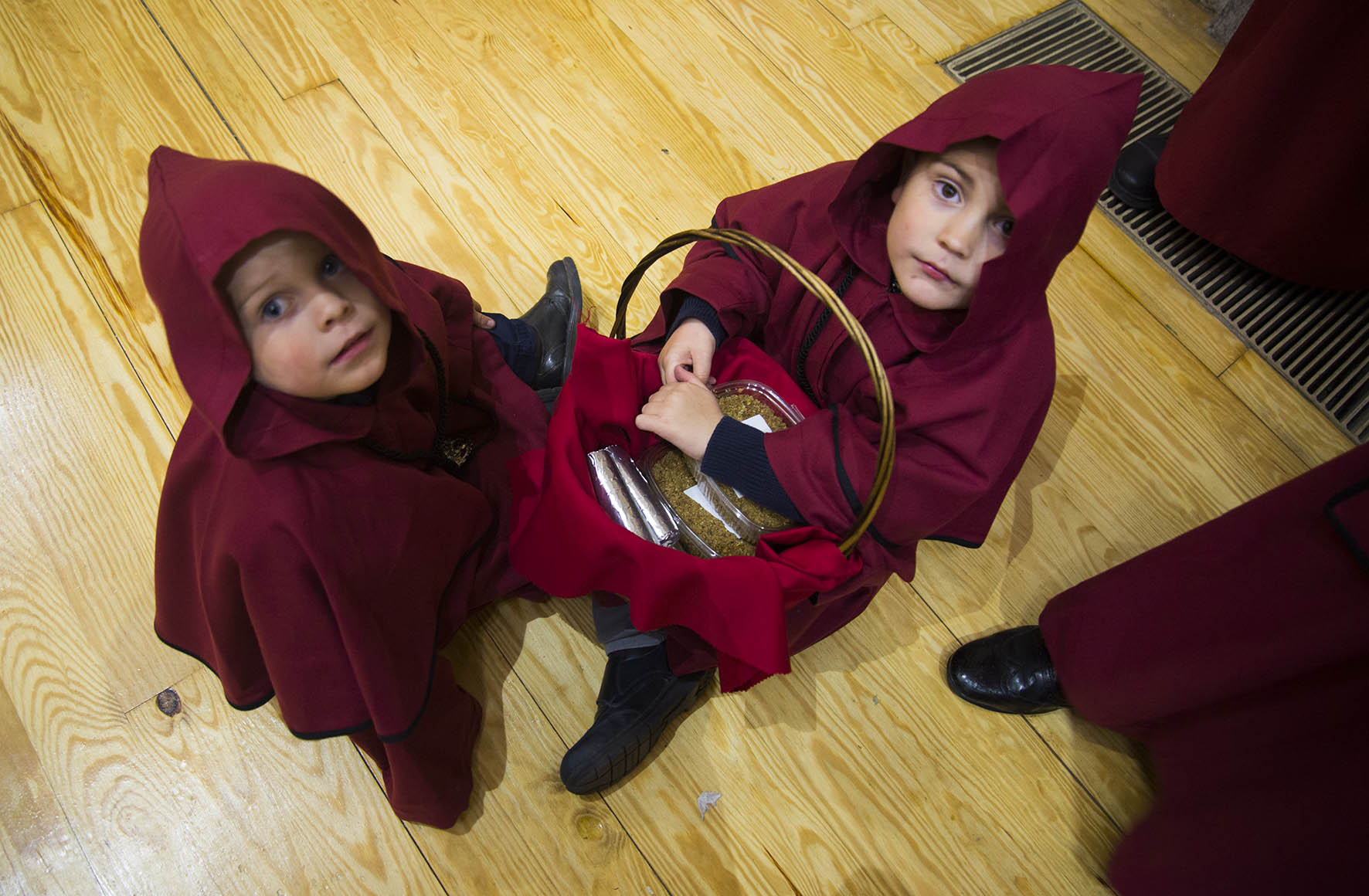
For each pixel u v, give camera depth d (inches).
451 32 60.1
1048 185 27.6
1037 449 50.8
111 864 38.5
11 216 51.4
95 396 47.4
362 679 31.7
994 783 42.9
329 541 29.7
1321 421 52.7
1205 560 33.1
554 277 50.1
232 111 55.8
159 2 58.9
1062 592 44.8
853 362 36.4
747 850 40.8
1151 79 64.4
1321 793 27.8
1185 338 54.7
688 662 39.9
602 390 36.5
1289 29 44.6
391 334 29.6
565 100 58.6
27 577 43.3
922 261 30.9
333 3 60.2
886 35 64.3
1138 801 42.9
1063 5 67.1
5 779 39.5
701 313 38.2
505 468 39.9
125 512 45.1
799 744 43.1
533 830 40.6
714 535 35.8
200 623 36.0
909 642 45.8
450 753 38.2
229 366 25.1
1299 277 54.6
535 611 45.2
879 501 30.8
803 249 38.0
